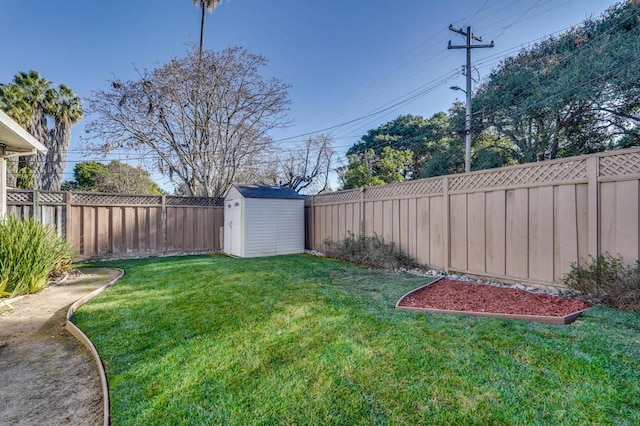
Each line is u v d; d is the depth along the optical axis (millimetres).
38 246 4734
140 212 8625
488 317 3209
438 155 15539
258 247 8711
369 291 4336
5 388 2184
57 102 15922
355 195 7984
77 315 3508
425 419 1688
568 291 4152
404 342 2604
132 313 3547
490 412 1722
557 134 11078
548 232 4426
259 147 14047
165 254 8945
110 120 12094
